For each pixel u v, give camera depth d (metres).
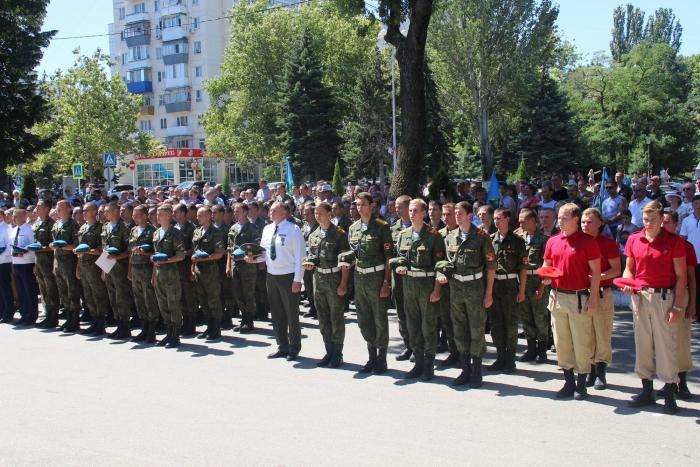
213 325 9.56
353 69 43.84
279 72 43.28
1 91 26.05
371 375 7.46
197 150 54.31
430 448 5.12
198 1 62.09
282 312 8.32
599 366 6.74
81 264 9.95
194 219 11.19
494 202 15.10
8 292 11.28
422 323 7.21
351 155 36.69
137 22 65.19
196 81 63.25
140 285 9.33
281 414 6.02
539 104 38.69
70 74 41.41
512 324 7.50
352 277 11.29
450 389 6.83
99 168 44.12
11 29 25.86
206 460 4.96
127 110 43.62
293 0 58.56
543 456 4.92
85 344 9.38
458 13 37.94
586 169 44.12
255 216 10.26
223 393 6.73
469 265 6.87
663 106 49.78
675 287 5.84
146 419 5.94
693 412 5.93
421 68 12.80
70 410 6.25
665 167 51.06
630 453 4.95
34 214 11.77
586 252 6.22
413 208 7.24
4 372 7.73
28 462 5.00
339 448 5.15
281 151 43.31
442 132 37.84
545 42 38.53
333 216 10.55
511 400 6.39
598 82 49.81
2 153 26.36
